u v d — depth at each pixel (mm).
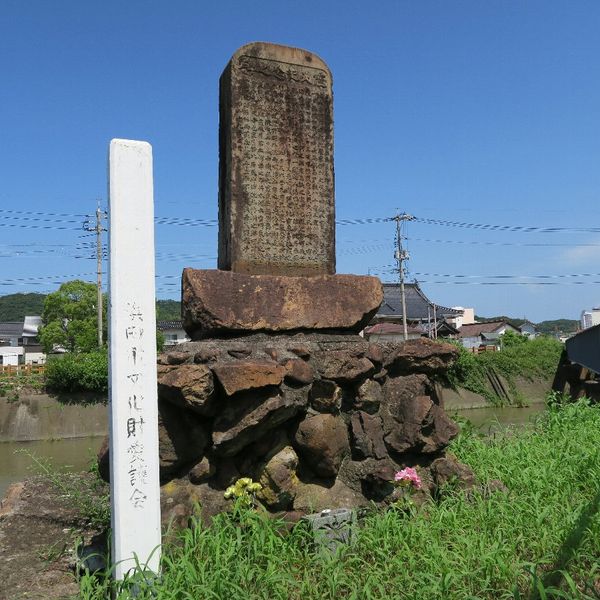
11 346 50281
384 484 4121
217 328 4262
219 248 5039
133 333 2926
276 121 4992
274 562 3086
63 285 34000
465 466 4516
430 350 4488
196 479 3738
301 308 4566
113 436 2838
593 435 5984
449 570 2943
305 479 4070
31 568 3428
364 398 4262
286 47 5113
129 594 2664
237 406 3736
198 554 3082
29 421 20328
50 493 5086
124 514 2814
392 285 46250
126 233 2969
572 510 3850
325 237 5109
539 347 29656
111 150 2996
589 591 2893
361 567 3166
